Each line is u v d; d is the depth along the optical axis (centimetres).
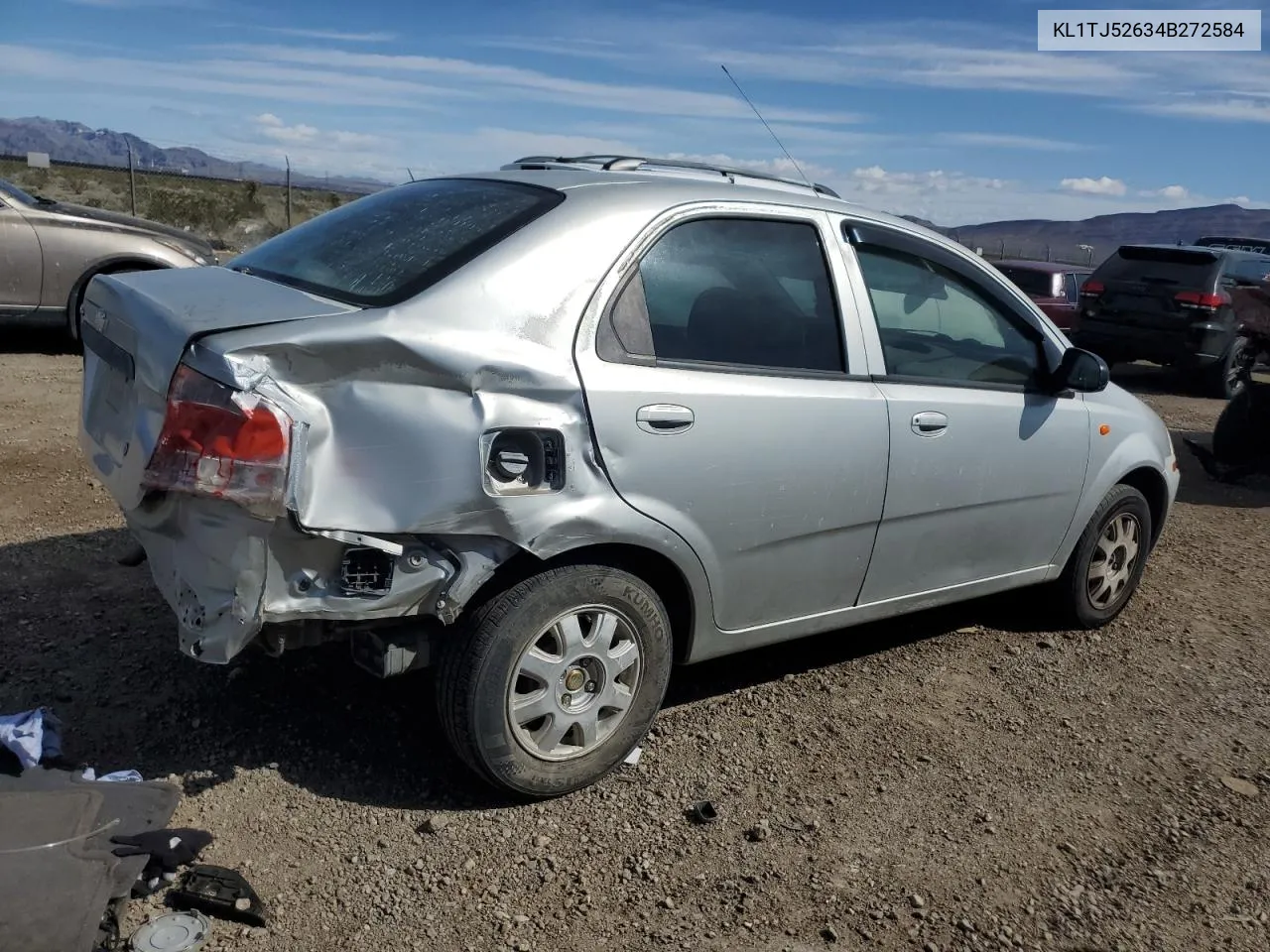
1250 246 2073
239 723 360
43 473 608
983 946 287
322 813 318
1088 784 371
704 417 335
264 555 279
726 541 349
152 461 284
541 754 324
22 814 284
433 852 305
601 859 309
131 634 415
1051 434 446
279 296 312
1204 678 466
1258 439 863
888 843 327
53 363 922
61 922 246
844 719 402
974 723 408
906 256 409
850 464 374
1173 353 1270
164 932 259
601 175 366
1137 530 511
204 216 2717
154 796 304
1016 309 445
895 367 395
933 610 523
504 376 300
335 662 403
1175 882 321
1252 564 642
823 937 285
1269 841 346
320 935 270
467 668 308
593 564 327
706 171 402
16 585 450
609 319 324
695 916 288
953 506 414
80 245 932
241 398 271
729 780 354
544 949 272
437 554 299
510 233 321
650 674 343
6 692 364
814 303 375
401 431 289
